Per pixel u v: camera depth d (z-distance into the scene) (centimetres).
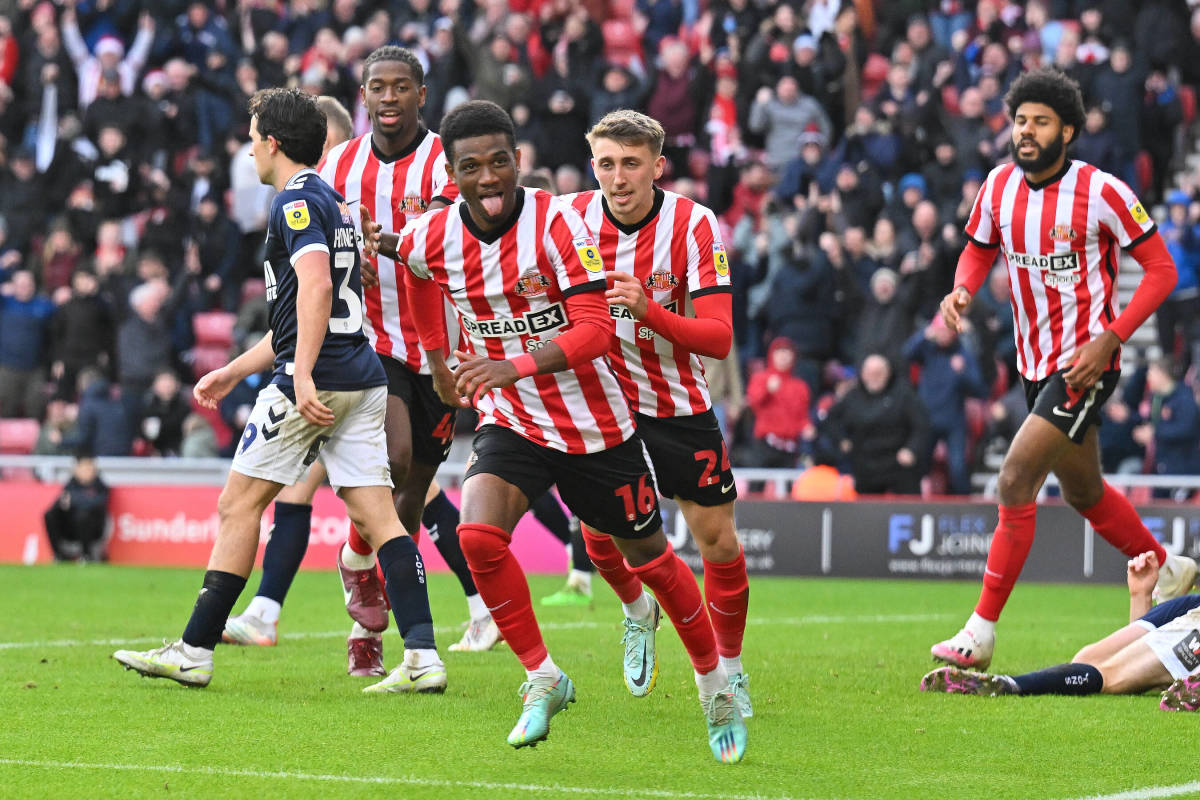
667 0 3528
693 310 1006
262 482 1120
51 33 3591
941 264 2795
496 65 3241
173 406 2912
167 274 3161
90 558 2688
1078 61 3111
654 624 1047
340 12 3456
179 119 3394
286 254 1114
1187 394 2602
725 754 857
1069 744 937
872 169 2998
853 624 1723
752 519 2536
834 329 2864
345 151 1298
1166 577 1313
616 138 960
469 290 921
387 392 1205
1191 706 1053
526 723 865
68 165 3388
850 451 2581
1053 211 1242
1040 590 2273
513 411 920
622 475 910
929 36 3212
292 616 1770
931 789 801
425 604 1129
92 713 1012
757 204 3144
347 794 772
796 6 3456
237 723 977
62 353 3034
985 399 2722
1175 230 2936
